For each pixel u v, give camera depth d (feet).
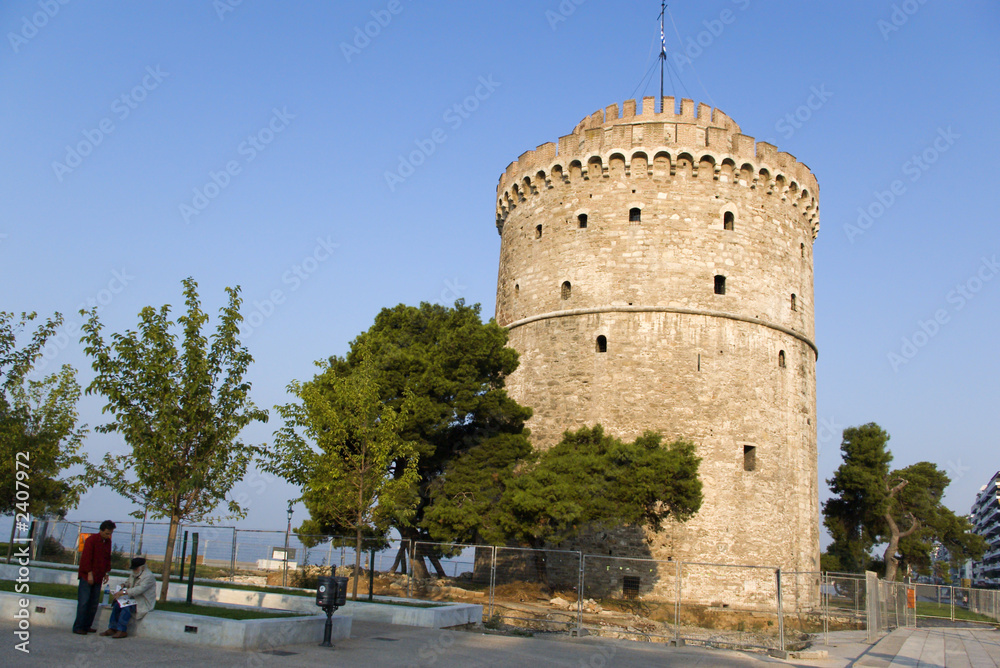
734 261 135.03
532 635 78.02
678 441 114.83
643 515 106.42
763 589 123.75
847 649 82.12
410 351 121.80
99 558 56.24
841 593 149.07
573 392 133.18
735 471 126.52
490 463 115.96
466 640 67.97
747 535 124.57
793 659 70.33
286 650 55.26
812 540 137.18
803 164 146.82
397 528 117.08
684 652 70.69
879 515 214.90
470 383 117.91
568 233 140.15
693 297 131.85
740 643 79.41
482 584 127.13
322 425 86.28
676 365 129.49
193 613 61.52
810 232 151.64
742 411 129.49
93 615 56.03
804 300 145.59
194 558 69.05
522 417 124.06
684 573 120.67
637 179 136.77
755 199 139.44
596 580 123.03
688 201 135.64
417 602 85.81
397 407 112.78
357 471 86.99
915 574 243.40
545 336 139.03
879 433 224.33
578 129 157.28
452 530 108.88
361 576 118.52
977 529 636.07
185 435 66.90
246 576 113.80
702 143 137.49
